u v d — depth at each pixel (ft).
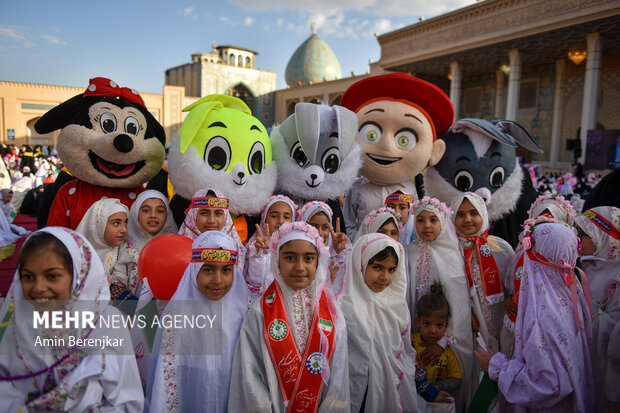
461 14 53.42
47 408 4.75
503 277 8.74
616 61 54.90
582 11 41.93
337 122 10.57
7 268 15.53
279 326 6.14
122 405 5.19
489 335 8.18
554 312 6.50
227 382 6.07
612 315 7.39
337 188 10.98
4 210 20.74
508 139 11.66
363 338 6.89
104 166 9.58
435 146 12.18
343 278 7.27
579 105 58.65
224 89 98.32
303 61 97.14
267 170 10.34
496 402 7.09
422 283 8.41
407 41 62.03
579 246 7.32
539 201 9.55
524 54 56.13
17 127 75.10
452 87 60.95
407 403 7.02
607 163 44.42
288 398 6.01
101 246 7.88
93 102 9.66
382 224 8.56
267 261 7.75
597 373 7.30
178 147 9.75
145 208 8.46
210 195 8.33
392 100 12.26
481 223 8.57
